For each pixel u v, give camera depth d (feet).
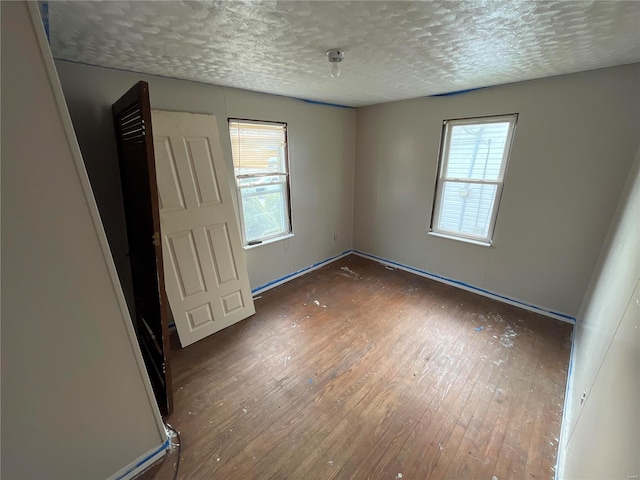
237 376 6.97
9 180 3.11
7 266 3.26
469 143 9.96
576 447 4.36
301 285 11.71
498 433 5.47
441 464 4.94
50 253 3.52
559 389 6.45
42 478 4.00
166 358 5.64
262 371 7.13
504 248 9.78
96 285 3.98
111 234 7.25
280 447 5.27
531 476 4.75
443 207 11.24
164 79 7.43
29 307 3.49
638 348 3.05
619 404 3.16
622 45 5.39
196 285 8.23
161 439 5.15
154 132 7.18
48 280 3.57
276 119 10.18
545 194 8.56
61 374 3.90
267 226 11.00
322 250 13.52
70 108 6.27
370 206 13.74
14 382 3.56
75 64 6.17
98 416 4.34
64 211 3.53
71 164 3.48
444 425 5.65
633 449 2.51
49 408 3.89
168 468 4.95
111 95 6.73
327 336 8.46
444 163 10.78
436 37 4.91
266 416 5.89
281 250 11.60
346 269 13.20
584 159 7.73
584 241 8.14
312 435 5.48
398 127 11.72
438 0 3.63
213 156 8.29
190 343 8.19
